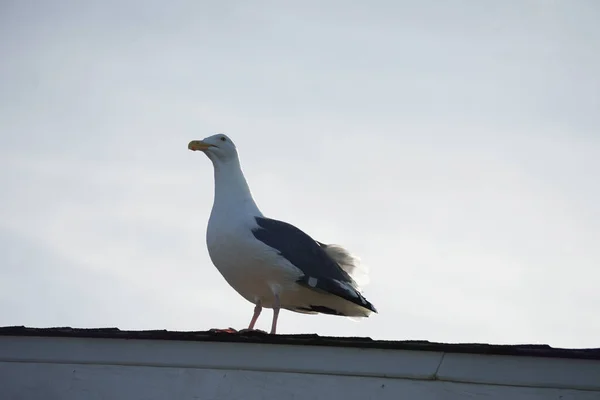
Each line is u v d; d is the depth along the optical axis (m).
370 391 9.70
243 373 9.98
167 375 10.12
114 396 10.14
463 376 9.58
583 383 9.37
